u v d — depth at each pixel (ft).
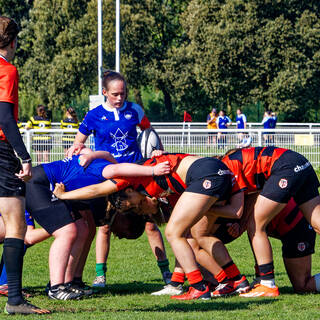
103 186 64.13
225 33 504.84
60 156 198.18
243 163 68.23
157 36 622.95
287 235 71.46
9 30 57.11
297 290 72.64
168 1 626.64
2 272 71.36
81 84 549.13
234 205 66.54
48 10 551.18
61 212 66.44
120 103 79.25
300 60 507.30
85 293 71.67
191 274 66.13
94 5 537.24
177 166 64.08
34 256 107.86
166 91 626.23
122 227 70.38
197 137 202.90
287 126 432.25
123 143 79.71
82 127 80.64
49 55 565.94
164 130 201.77
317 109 581.94
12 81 55.16
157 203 65.77
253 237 69.72
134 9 561.02
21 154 55.16
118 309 61.72
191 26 532.73
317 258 102.94
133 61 564.30
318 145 201.57
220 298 68.39
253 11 506.48
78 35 538.06
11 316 56.49
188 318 54.90
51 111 605.31
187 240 71.56
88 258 106.93
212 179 62.08
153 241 82.02
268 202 67.67
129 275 91.76
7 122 54.44
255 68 510.58
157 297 70.38
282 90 500.74
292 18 515.09
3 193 57.26
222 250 70.38
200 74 535.19
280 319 55.06
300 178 67.72
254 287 71.36
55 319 54.54
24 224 58.54
